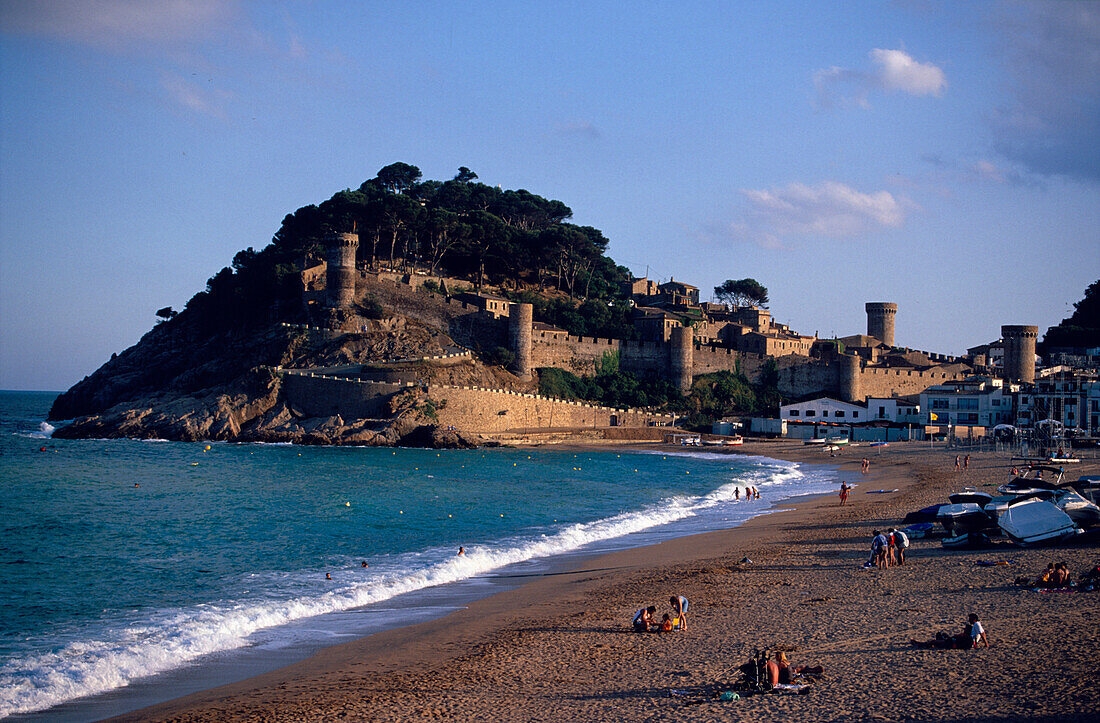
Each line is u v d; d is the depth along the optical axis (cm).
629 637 2650
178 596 3506
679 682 2172
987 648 2297
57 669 2469
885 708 1897
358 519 5800
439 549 4616
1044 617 2595
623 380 15925
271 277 16400
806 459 11606
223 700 2164
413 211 17100
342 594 3469
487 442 13050
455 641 2709
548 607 3173
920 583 3234
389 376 13488
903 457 10950
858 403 15175
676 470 10081
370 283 15812
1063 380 13250
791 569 3697
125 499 6869
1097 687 1944
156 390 16025
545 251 18750
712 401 16175
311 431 12950
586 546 4719
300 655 2602
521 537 5047
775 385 16938
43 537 5034
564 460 11419
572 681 2219
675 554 4303
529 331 15238
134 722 2020
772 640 2520
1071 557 3634
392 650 2627
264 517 5875
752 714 1902
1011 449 10656
